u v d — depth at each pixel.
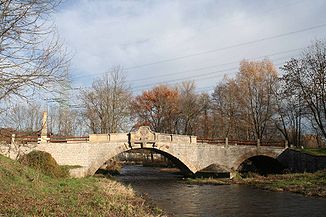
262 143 54.69
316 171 42.84
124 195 26.16
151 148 46.84
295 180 37.78
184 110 74.19
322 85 52.97
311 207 23.66
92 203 18.83
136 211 19.03
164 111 76.50
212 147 50.97
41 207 15.48
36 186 21.25
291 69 56.78
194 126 76.44
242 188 36.53
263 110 64.75
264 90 65.00
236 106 68.62
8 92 9.75
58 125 65.25
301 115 58.69
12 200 16.14
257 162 61.06
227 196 30.34
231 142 52.53
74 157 40.78
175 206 24.77
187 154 49.41
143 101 78.69
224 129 71.81
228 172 47.62
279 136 66.62
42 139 38.28
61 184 25.44
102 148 43.31
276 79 64.38
